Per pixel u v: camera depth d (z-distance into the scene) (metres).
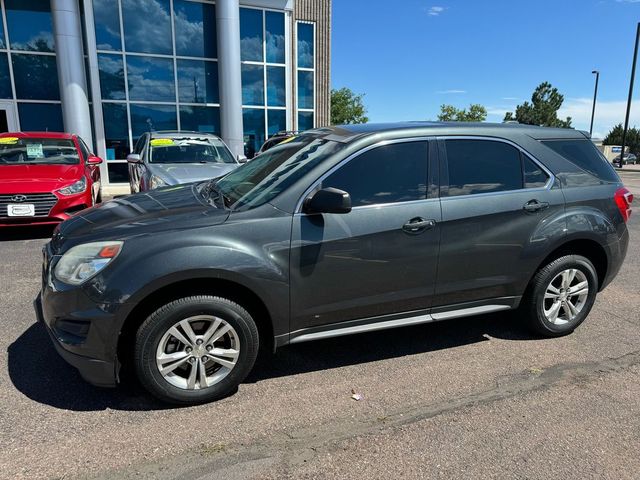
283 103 16.62
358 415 2.96
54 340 2.89
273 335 3.17
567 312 4.11
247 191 3.43
